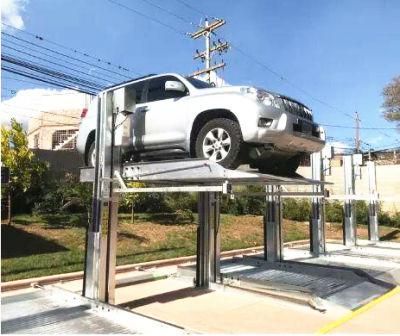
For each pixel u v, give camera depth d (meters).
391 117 40.28
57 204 15.25
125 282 8.53
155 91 7.73
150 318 5.79
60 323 5.70
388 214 23.64
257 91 6.52
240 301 7.41
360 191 25.70
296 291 7.46
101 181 6.73
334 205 23.03
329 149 12.84
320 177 12.48
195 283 8.41
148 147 7.56
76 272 9.09
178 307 7.02
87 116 8.77
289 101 6.93
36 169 13.85
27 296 7.07
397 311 6.95
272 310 6.87
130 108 6.79
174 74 7.57
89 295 6.65
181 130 7.08
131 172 6.86
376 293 8.02
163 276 9.17
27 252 10.51
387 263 11.38
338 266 10.45
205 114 6.90
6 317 5.94
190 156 7.02
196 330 5.88
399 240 17.53
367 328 6.07
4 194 12.76
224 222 17.86
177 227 15.20
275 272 9.84
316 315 6.65
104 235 6.69
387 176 27.58
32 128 35.91
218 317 6.51
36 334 5.29
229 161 6.45
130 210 17.78
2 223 12.92
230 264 10.92
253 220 19.17
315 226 12.73
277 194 8.14
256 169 6.91
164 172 6.52
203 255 8.45
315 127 7.20
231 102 6.49
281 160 7.39
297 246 15.13
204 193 8.48
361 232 19.41
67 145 32.12
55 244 11.38
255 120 6.24
